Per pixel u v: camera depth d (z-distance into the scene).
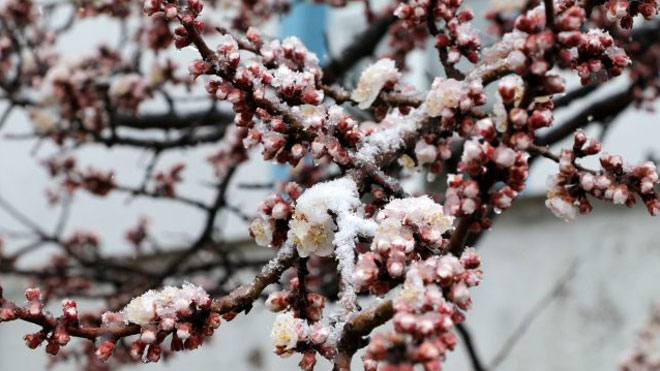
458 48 3.15
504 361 9.89
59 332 2.37
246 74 2.69
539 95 2.25
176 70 7.00
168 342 8.51
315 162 2.76
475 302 10.15
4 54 7.28
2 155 12.08
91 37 10.91
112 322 2.45
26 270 7.89
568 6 2.93
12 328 12.62
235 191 10.81
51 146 11.95
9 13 7.21
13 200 12.02
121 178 11.47
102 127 7.12
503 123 2.68
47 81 6.88
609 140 9.62
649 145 9.41
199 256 9.70
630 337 9.37
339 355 2.26
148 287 6.79
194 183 11.23
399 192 2.80
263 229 2.75
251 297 2.51
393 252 2.22
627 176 2.58
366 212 2.86
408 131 2.99
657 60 6.52
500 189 2.18
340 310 2.36
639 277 9.47
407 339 1.88
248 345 11.23
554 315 9.78
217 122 7.10
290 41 3.27
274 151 2.73
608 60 2.74
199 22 2.68
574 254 9.80
